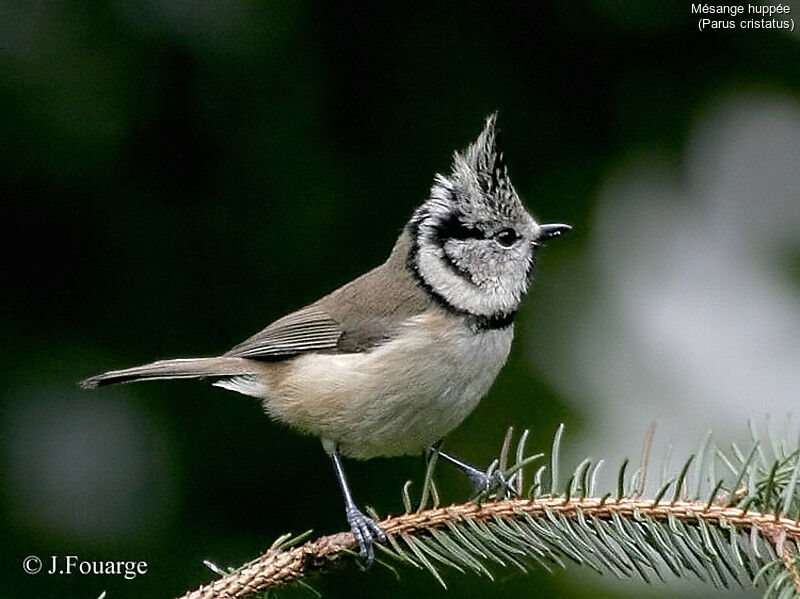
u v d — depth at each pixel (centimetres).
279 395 958
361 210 1048
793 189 1156
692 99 1084
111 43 945
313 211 1030
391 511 1052
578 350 1128
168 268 1020
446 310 915
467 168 940
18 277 998
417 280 934
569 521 675
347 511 923
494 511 689
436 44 1059
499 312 926
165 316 1020
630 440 1084
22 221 992
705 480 676
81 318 1007
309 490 1023
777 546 617
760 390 1123
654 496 673
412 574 999
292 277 1041
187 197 1013
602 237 1134
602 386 1116
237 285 1034
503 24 1059
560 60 1070
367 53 1051
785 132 1134
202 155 1008
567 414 1102
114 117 952
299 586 695
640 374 1120
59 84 934
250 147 1010
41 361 988
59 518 956
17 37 927
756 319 1166
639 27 1041
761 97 1095
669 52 1068
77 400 989
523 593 1022
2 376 978
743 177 1159
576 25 1047
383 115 1060
